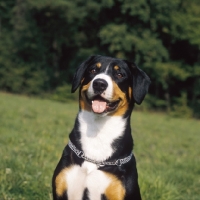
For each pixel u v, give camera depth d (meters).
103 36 27.00
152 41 26.77
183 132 16.97
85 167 4.34
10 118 13.55
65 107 22.88
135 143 11.87
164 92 29.12
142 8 26.44
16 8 30.83
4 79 30.64
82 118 4.48
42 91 30.73
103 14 28.56
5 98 24.23
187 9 27.20
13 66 30.72
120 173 4.38
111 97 4.31
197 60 28.41
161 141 13.10
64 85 30.22
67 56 32.06
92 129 4.42
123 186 4.36
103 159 4.36
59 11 28.42
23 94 30.70
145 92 4.64
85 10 28.22
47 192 5.88
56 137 10.72
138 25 27.27
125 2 26.42
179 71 27.19
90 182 4.33
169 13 26.80
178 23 26.62
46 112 17.06
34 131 11.27
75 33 30.22
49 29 30.50
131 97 4.67
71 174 4.35
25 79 30.84
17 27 30.47
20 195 5.84
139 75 4.65
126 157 4.45
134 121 18.97
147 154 10.28
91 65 4.61
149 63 26.97
